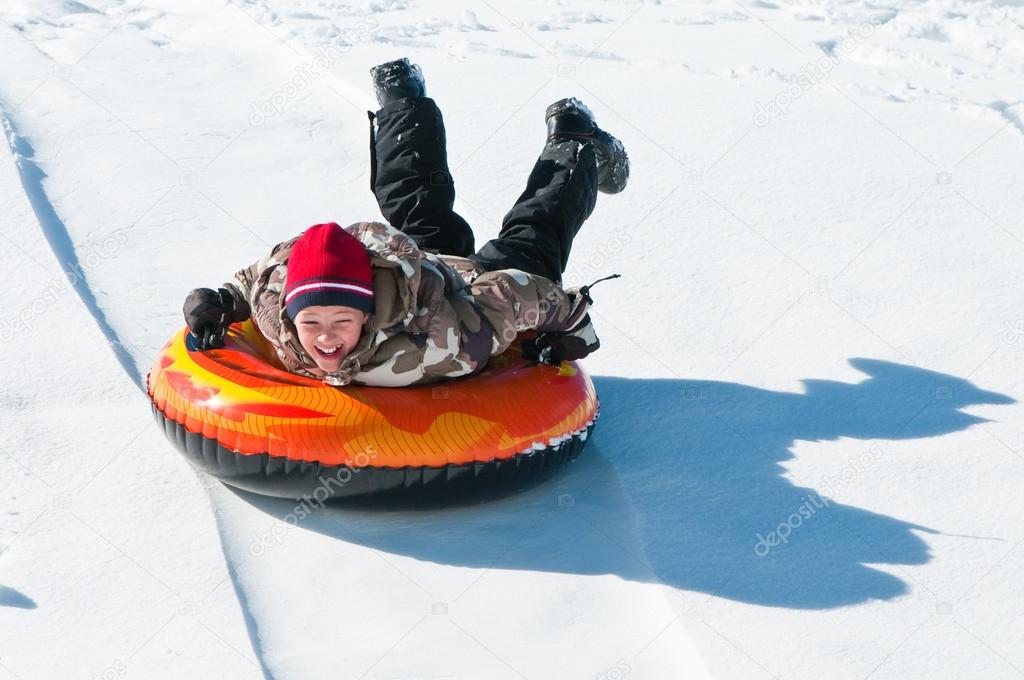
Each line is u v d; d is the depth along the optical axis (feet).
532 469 36.76
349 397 35.35
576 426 37.99
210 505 36.42
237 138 74.28
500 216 60.80
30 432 40.19
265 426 35.09
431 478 35.37
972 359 47.47
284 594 32.58
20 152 67.97
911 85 83.71
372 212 63.46
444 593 32.68
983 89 82.84
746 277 54.85
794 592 32.37
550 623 31.48
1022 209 62.64
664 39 95.91
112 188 64.80
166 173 67.36
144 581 32.45
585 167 44.73
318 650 30.27
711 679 28.55
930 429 42.19
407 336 35.06
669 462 40.01
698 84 83.87
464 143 71.41
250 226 60.59
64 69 87.66
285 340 35.04
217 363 37.14
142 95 82.48
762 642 30.12
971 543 34.91
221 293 38.45
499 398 36.52
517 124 75.00
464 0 111.14
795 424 42.68
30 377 43.88
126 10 110.32
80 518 35.32
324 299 33.01
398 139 45.19
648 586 32.73
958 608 31.68
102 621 30.68
